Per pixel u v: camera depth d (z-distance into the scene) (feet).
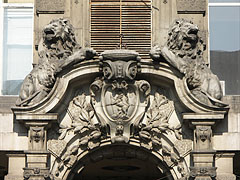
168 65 107.24
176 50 109.50
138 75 108.37
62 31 109.81
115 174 133.28
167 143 109.09
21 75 115.85
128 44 113.70
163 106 109.29
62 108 108.99
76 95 109.70
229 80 115.03
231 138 108.99
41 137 107.24
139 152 110.93
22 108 106.52
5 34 116.67
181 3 114.32
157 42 113.50
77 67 107.34
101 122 108.47
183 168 108.17
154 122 108.78
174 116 109.09
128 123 108.58
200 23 114.11
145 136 108.37
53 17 114.42
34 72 109.50
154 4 114.42
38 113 106.73
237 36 115.85
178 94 107.04
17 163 109.40
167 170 110.11
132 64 107.24
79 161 110.11
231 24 116.06
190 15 114.32
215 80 108.88
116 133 108.58
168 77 107.34
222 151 108.88
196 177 106.63
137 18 114.21
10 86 115.65
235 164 118.52
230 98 110.11
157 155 109.50
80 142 108.88
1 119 110.01
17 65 116.06
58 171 108.47
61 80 107.24
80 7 114.32
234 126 109.19
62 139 108.78
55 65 108.88
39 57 110.52
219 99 108.06
